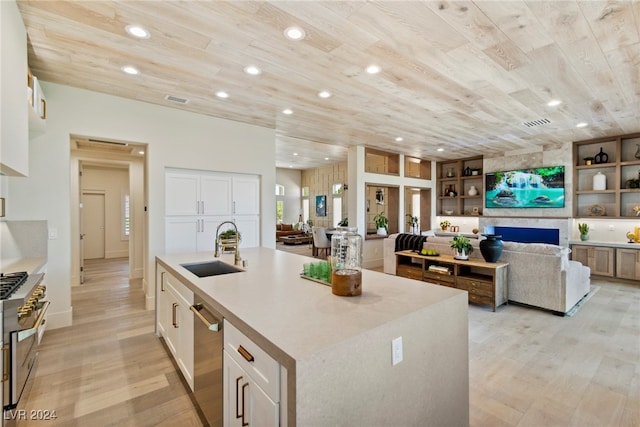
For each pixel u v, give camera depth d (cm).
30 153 329
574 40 244
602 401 217
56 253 345
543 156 679
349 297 170
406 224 907
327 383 110
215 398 170
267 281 209
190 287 209
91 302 441
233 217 485
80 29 232
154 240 412
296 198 1308
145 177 424
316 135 571
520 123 487
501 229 738
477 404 215
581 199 649
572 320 371
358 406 120
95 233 838
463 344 176
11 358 161
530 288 411
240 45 255
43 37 243
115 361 273
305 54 270
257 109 422
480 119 463
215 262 295
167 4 203
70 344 306
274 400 114
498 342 313
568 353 288
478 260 449
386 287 191
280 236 1153
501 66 289
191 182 445
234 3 202
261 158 505
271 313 145
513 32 233
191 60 282
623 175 601
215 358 169
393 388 135
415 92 355
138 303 436
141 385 237
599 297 464
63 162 346
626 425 193
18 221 320
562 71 299
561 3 200
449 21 220
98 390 230
